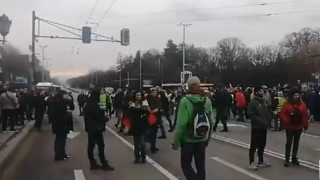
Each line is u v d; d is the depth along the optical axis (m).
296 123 10.47
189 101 6.52
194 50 120.69
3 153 13.54
